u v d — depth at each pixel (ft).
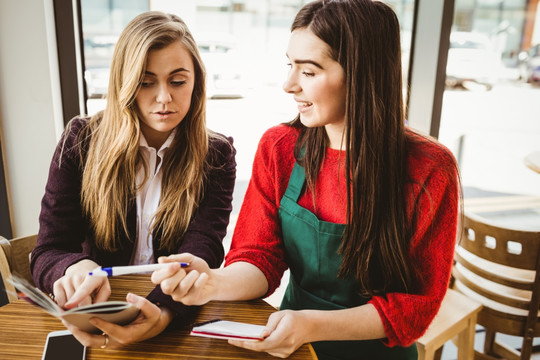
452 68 7.17
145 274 3.83
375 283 3.42
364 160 3.07
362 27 2.85
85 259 3.51
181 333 2.99
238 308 3.30
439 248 3.19
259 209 3.81
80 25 6.23
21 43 5.63
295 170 3.68
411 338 3.04
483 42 8.54
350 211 3.28
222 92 8.25
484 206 12.11
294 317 2.82
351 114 2.99
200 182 4.25
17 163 5.98
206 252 3.91
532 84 16.25
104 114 4.00
